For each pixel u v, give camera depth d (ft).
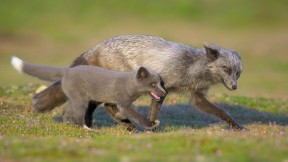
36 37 193.98
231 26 213.87
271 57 174.70
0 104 60.59
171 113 64.08
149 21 214.28
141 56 50.57
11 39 189.98
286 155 34.68
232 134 41.06
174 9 226.38
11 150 35.45
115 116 50.78
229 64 50.34
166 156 34.55
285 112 70.03
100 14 219.41
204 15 223.71
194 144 36.83
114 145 37.32
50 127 47.98
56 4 227.20
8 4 223.71
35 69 50.11
